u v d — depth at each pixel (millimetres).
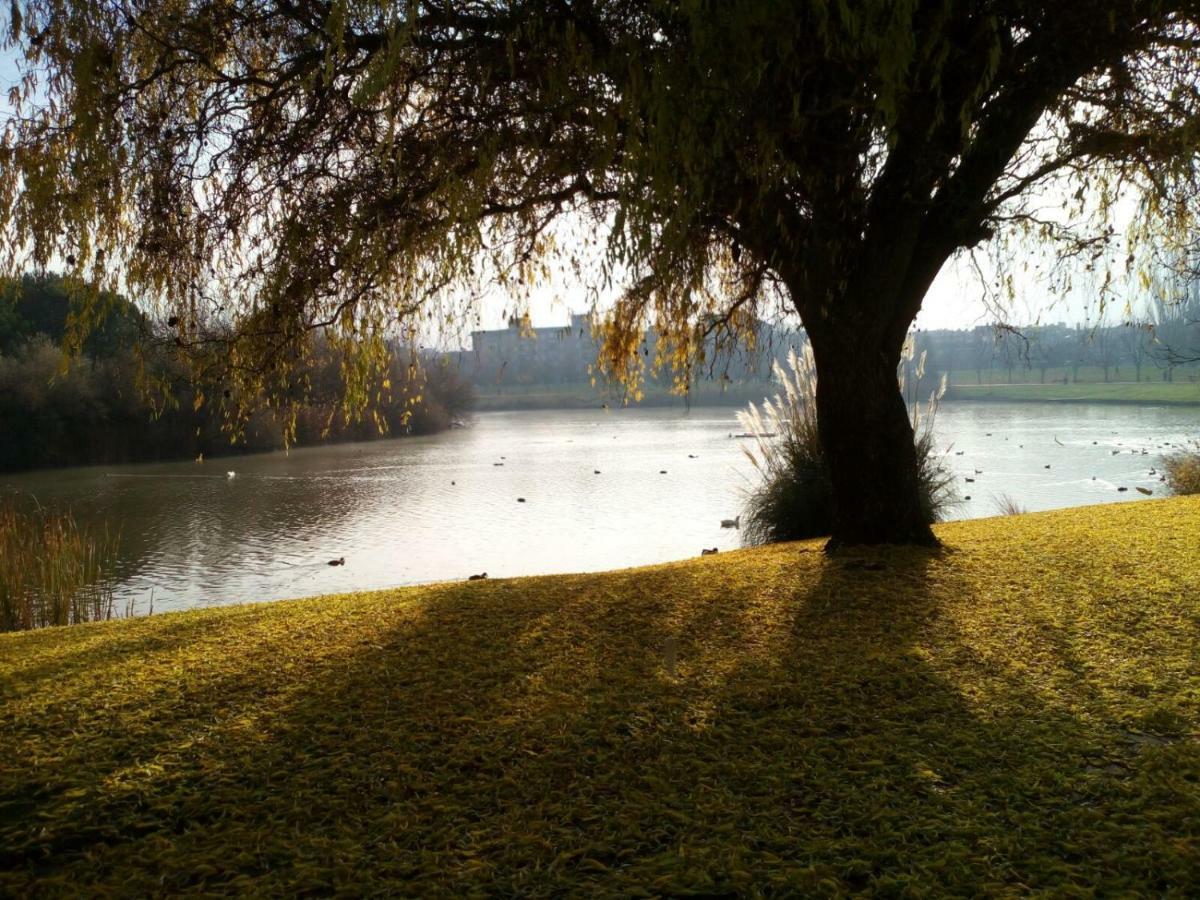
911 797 2234
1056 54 4176
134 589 10406
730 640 3639
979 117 4320
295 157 4332
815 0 3213
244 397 4754
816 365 5293
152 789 2414
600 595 4586
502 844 2072
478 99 4090
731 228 4801
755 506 8938
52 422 27266
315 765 2529
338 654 3594
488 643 3686
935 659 3305
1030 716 2744
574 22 3773
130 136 4180
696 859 1972
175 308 4488
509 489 19953
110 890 1932
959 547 5406
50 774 2512
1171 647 3365
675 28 3580
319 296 4617
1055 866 1893
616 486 19891
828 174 4332
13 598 7258
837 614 3957
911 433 5312
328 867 1986
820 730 2674
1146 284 5660
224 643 3879
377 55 3508
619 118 3783
